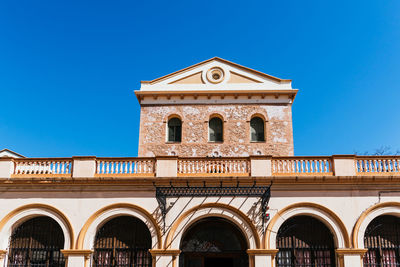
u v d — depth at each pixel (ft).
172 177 57.77
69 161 60.90
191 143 75.92
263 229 56.18
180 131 77.61
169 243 56.08
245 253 59.67
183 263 58.65
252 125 77.51
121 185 58.65
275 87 78.74
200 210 57.41
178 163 59.88
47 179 58.70
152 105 78.59
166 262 55.31
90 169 59.82
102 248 58.90
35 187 59.26
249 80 79.77
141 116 78.07
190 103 78.23
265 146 75.25
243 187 56.65
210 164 59.57
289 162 59.21
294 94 77.46
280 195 57.41
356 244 55.42
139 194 58.29
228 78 79.97
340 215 56.59
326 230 58.34
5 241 58.29
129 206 57.98
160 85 80.07
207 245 60.64
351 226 56.18
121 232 59.62
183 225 56.90
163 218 57.11
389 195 57.16
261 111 77.25
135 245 59.00
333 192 57.52
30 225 60.64
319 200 57.16
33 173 61.16
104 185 58.80
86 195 58.70
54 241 59.82
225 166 59.41
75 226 57.62
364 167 58.80
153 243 56.44
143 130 77.10
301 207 57.16
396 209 56.75
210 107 77.87
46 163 61.05
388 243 58.18
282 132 75.97
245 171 59.06
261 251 54.95
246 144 75.41
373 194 57.31
